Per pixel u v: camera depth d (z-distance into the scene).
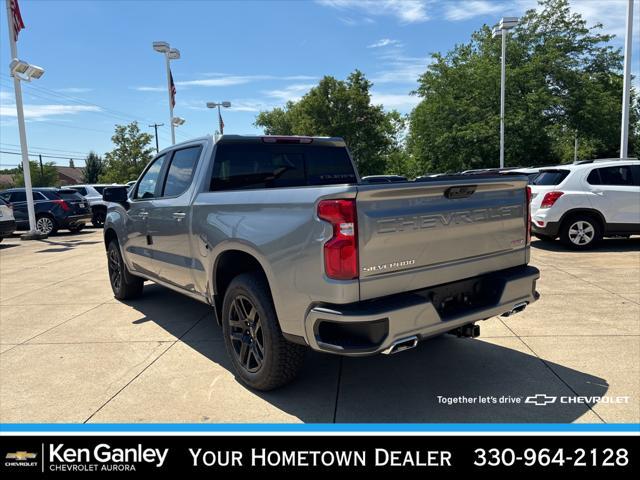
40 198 16.80
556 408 3.21
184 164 4.62
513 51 27.19
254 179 4.47
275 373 3.32
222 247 3.59
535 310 5.35
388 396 3.44
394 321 2.77
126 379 3.85
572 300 5.70
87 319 5.57
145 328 5.16
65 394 3.62
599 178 9.02
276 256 3.06
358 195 2.71
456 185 3.11
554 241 10.40
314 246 2.81
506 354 4.12
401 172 46.97
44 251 12.37
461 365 3.92
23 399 3.56
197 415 3.25
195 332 4.98
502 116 22.00
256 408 3.32
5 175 82.00
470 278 3.34
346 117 41.22
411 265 2.95
